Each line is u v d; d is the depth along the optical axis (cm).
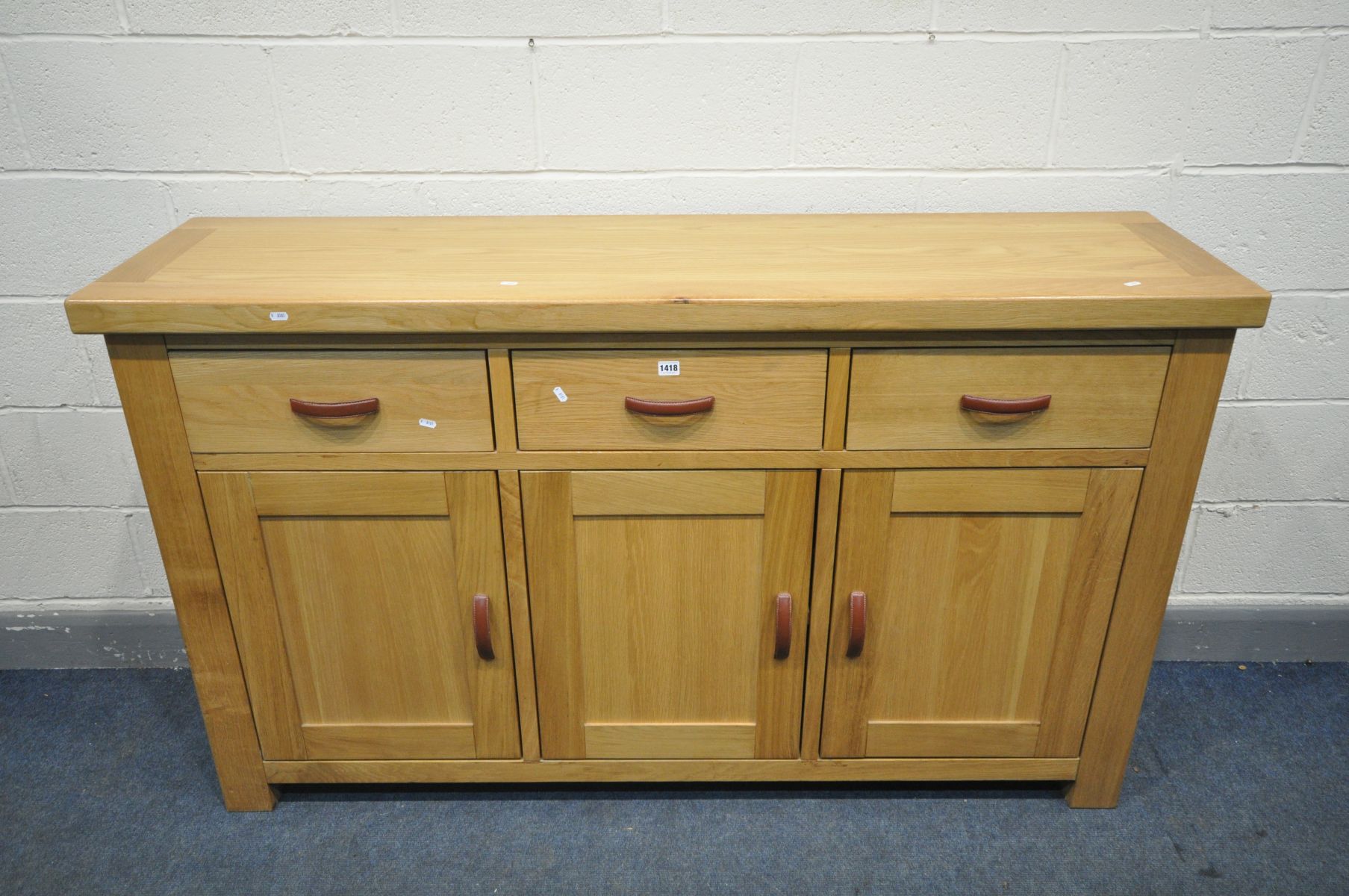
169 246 136
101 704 178
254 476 128
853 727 147
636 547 133
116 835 150
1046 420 124
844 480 128
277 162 152
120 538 179
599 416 124
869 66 147
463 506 130
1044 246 135
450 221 151
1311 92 147
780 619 136
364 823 153
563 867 145
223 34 143
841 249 134
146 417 123
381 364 120
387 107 149
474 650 141
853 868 145
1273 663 188
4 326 160
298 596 137
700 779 152
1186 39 144
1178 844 148
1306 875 143
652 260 129
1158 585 135
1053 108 150
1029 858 146
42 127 148
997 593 136
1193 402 122
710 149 153
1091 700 144
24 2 140
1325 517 177
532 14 143
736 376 121
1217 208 156
